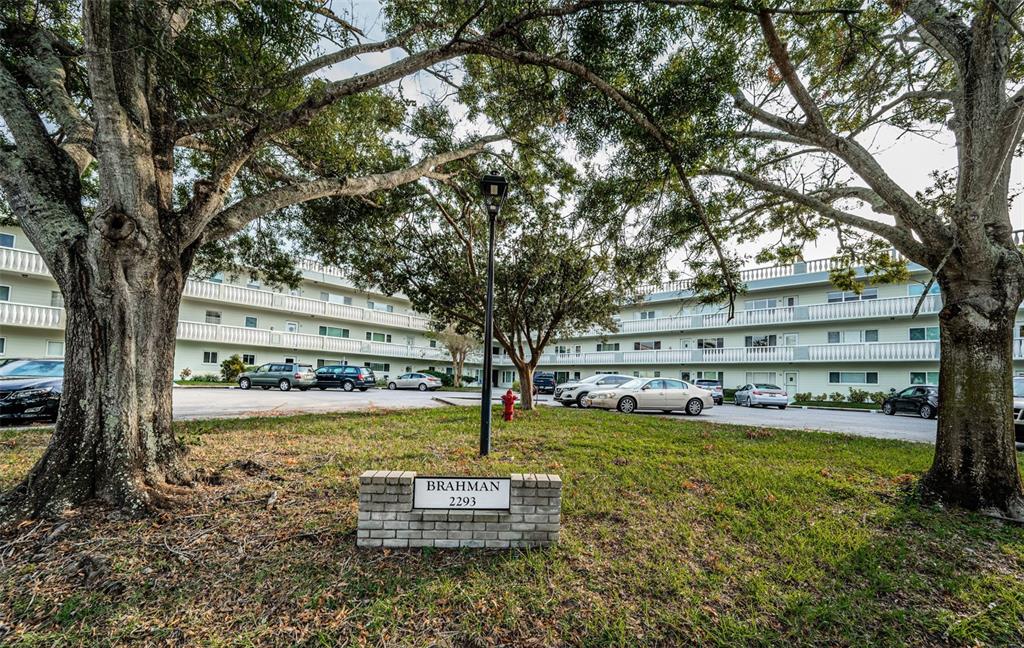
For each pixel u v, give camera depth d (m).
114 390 4.05
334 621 2.67
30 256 18.72
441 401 18.33
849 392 24.00
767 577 3.26
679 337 32.09
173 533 3.55
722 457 6.69
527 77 7.05
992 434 4.70
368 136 8.86
